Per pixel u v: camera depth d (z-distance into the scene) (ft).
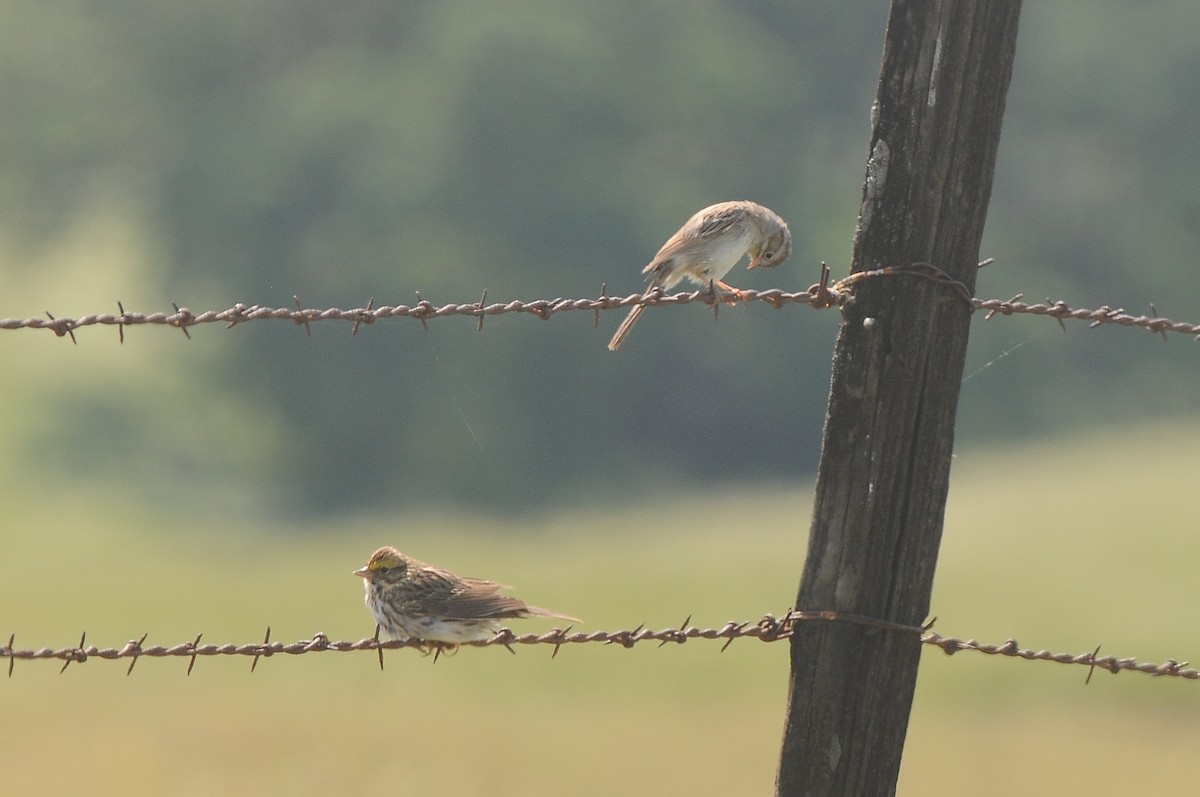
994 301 21.63
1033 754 55.83
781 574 95.66
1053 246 183.01
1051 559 87.40
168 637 84.38
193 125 185.26
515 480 166.71
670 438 171.73
